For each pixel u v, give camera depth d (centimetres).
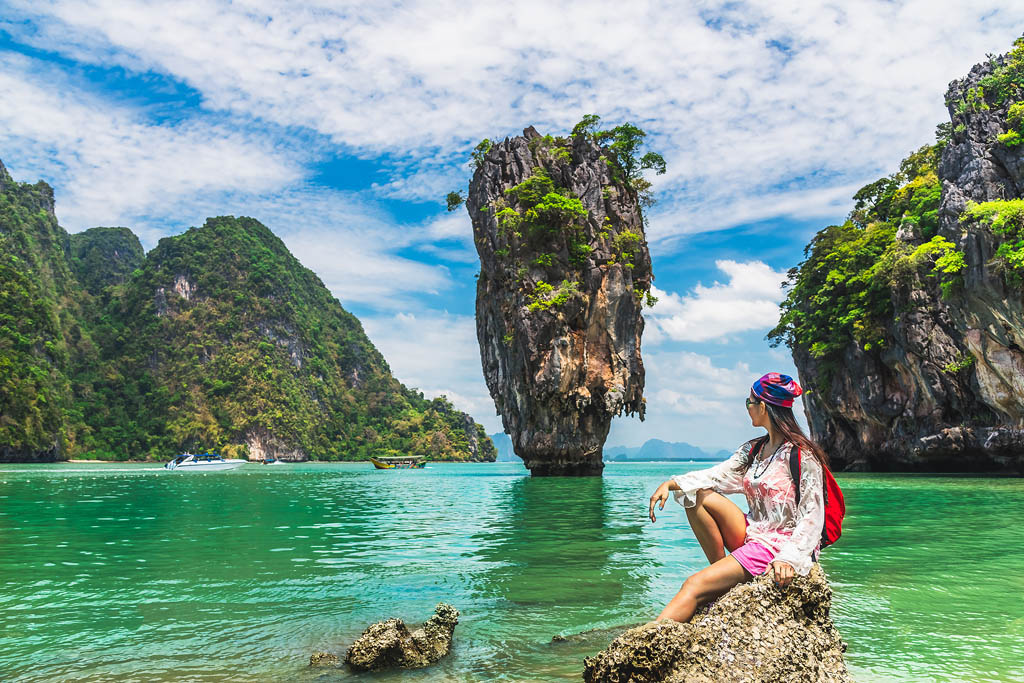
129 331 16625
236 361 16588
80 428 13375
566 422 4481
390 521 1423
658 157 5053
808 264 5772
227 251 18975
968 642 485
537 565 835
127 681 427
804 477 322
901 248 4700
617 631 537
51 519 1466
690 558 879
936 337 4388
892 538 1034
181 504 1948
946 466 4550
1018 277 3616
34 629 548
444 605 520
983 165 4103
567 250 4553
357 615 595
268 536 1157
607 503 1956
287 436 15700
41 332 11712
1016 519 1327
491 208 4716
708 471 354
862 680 406
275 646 505
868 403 4988
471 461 17850
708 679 285
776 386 341
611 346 4584
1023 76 4147
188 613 603
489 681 425
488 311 4938
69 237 18875
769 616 302
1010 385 3919
